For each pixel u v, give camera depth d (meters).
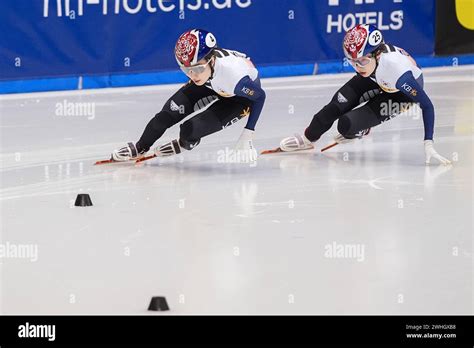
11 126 12.54
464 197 8.24
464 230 7.11
